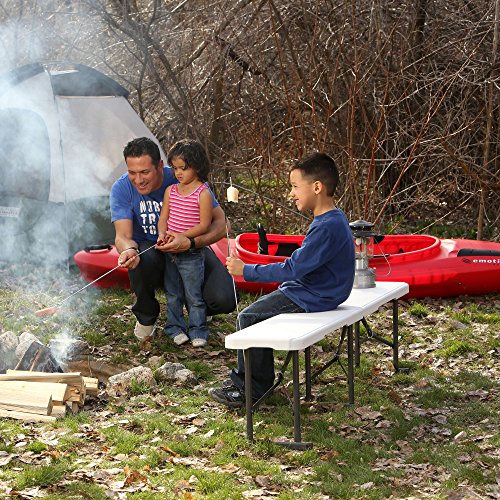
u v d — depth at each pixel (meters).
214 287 6.70
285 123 10.86
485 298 8.21
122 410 5.37
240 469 4.53
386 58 10.52
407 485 4.38
